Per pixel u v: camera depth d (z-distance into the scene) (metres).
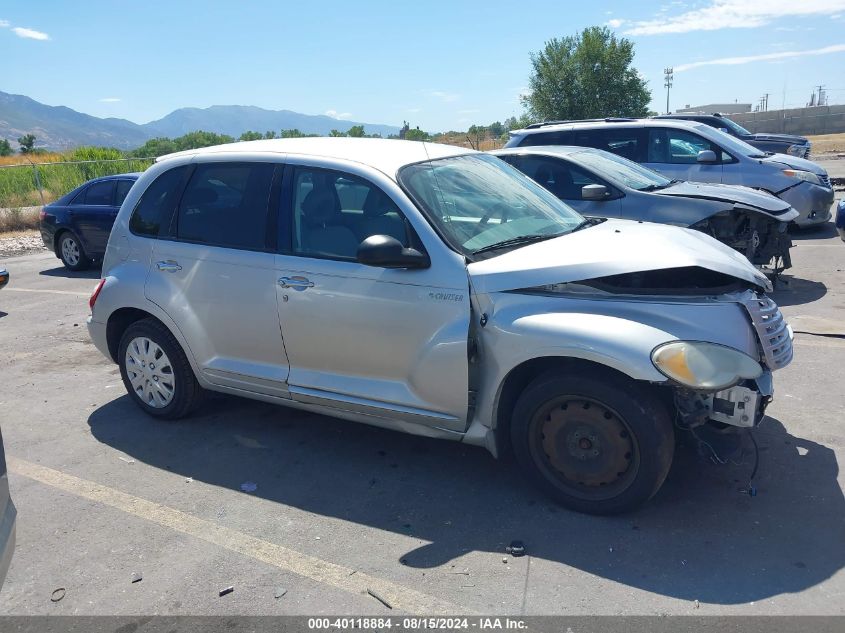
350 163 4.22
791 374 5.58
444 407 3.88
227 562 3.47
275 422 5.14
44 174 23.77
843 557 3.28
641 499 3.57
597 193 7.15
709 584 3.13
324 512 3.90
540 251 3.86
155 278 4.90
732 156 10.58
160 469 4.49
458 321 3.75
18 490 4.28
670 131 10.70
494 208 4.32
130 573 3.42
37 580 3.39
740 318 3.56
